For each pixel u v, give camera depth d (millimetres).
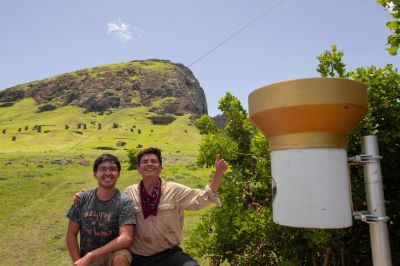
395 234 3113
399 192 3129
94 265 3055
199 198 3102
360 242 3213
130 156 34969
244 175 4242
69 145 72000
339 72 3527
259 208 3959
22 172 28125
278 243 3758
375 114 3148
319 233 2967
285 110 1713
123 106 128125
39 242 10203
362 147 1819
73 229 3303
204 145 4066
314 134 1705
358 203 3055
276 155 1842
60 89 148125
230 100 4516
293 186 1728
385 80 3107
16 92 153250
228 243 3775
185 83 159500
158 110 123062
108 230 3119
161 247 3189
